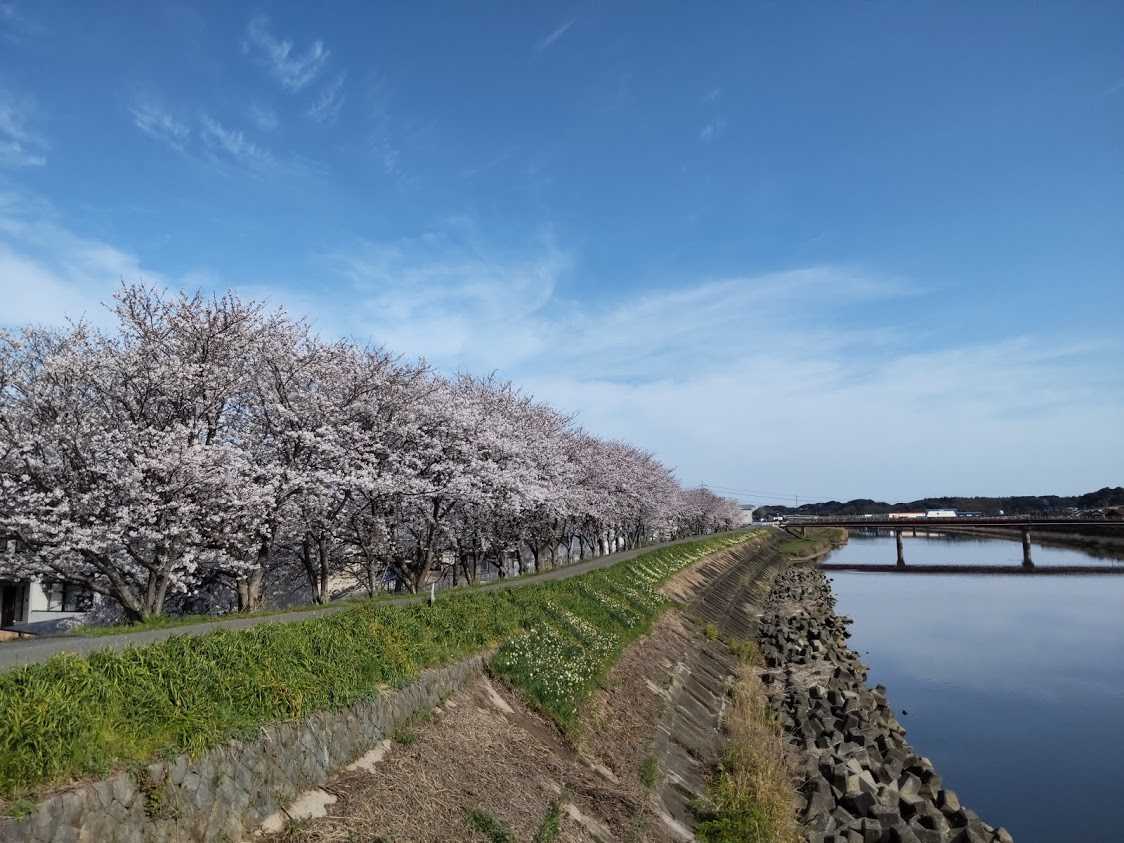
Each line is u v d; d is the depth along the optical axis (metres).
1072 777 21.27
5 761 6.02
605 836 11.48
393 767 9.97
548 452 36.78
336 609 17.55
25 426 18.33
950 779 21.22
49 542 17.88
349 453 23.34
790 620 43.16
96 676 7.58
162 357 19.55
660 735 16.89
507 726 12.98
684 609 33.84
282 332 22.64
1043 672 32.97
